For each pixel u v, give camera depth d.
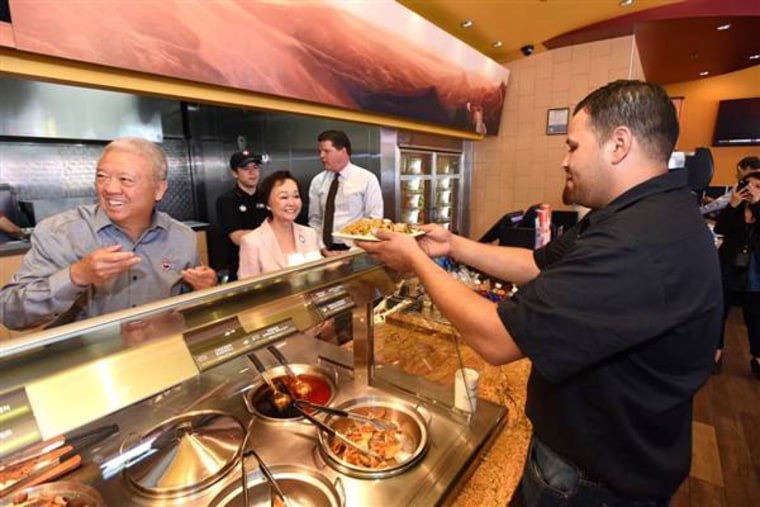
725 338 3.92
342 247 2.68
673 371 0.75
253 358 1.08
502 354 0.72
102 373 0.53
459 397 0.99
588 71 4.07
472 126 4.14
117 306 1.24
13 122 3.04
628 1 3.18
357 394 1.05
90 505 0.67
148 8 1.50
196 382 1.01
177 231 1.37
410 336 1.32
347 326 1.37
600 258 0.67
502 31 3.73
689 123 7.00
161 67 1.60
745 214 2.99
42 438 0.46
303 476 0.77
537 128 4.48
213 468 0.76
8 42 1.22
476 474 0.85
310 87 2.28
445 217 4.64
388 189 3.47
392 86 2.88
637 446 0.77
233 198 2.63
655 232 0.69
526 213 2.94
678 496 2.00
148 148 1.15
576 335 0.65
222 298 0.72
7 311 1.05
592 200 0.87
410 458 0.81
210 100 1.89
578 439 0.81
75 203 3.47
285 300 0.79
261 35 1.93
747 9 3.20
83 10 1.34
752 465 2.20
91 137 3.40
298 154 3.74
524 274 1.21
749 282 2.99
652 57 4.67
